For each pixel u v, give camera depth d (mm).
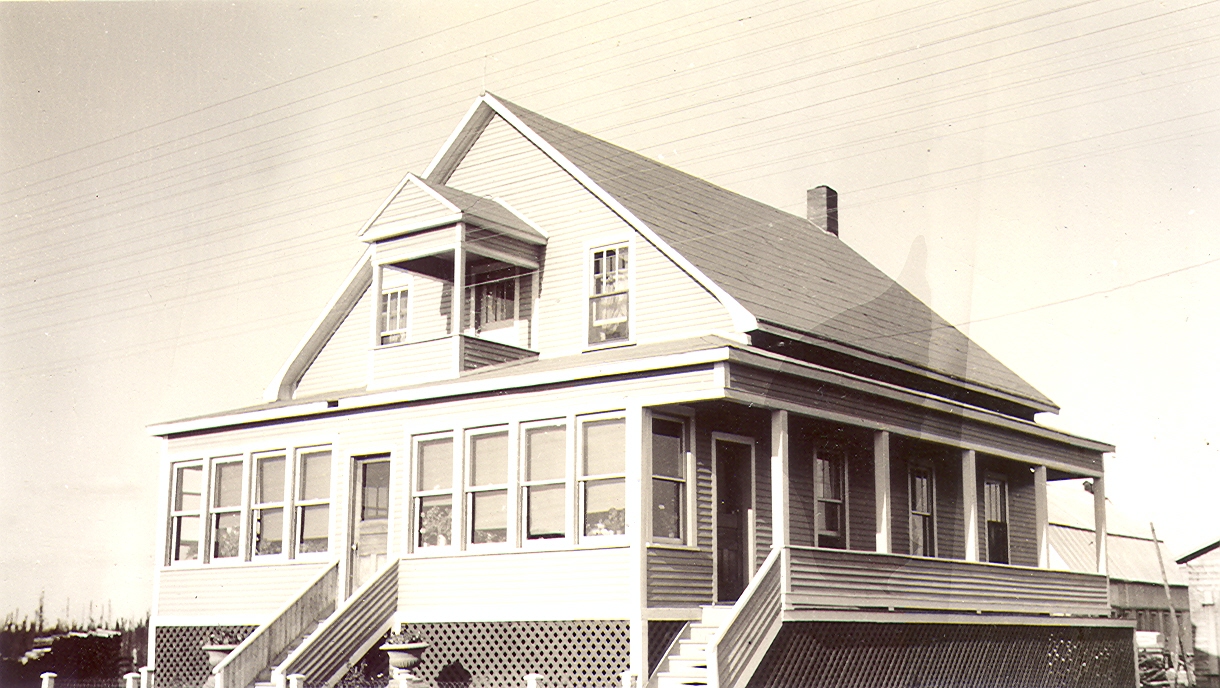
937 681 21844
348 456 22719
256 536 23922
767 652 18000
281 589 23156
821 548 20828
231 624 23688
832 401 20625
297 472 23484
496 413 20641
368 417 22547
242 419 24125
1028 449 26188
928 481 25750
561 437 20000
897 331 25891
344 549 22375
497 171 25812
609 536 19172
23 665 30656
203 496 24719
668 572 19047
